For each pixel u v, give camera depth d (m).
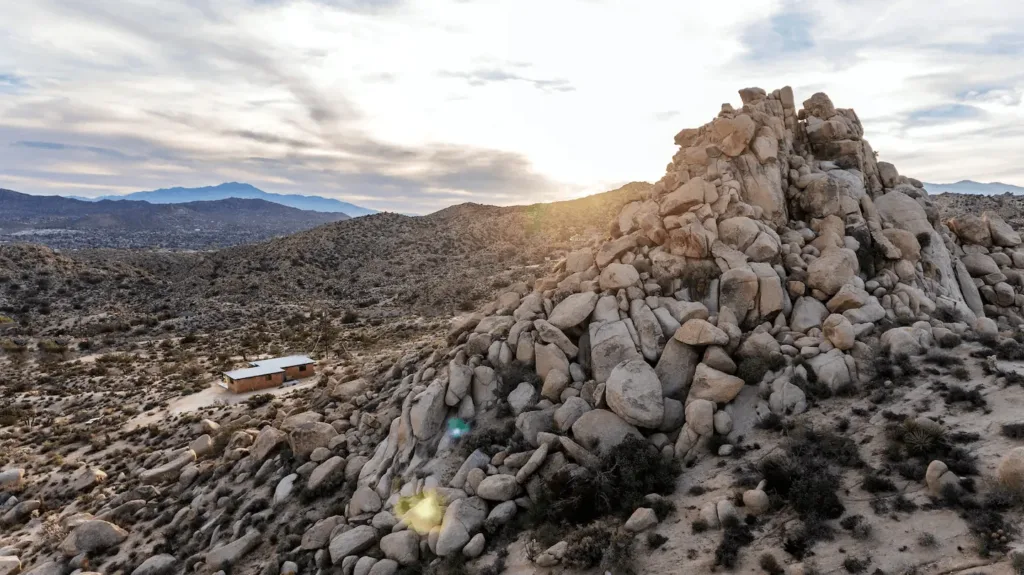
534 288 33.56
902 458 16.59
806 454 17.75
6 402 53.62
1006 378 18.67
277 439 29.19
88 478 33.97
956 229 36.06
